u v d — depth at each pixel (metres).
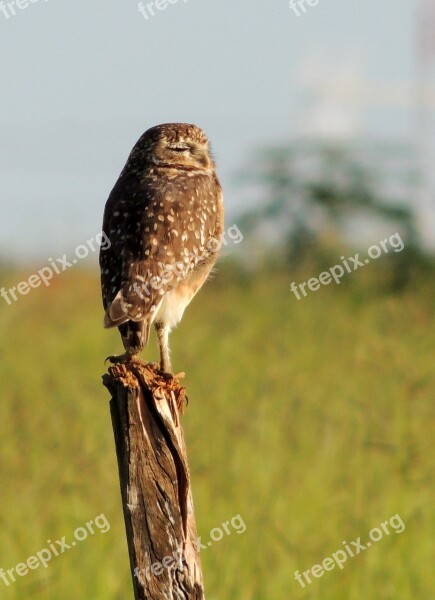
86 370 18.02
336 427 14.70
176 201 10.12
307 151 26.97
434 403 15.26
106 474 13.32
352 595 11.06
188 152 10.65
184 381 16.73
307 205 26.20
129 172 10.60
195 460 13.72
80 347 19.38
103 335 20.11
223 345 18.50
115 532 12.16
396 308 21.08
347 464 13.59
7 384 16.98
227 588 10.95
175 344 18.59
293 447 14.25
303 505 12.63
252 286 24.05
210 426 14.64
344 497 12.69
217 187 10.70
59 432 14.64
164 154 10.55
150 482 7.62
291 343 18.75
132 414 7.64
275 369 16.78
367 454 13.70
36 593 11.09
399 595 11.11
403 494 12.84
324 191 26.12
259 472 13.22
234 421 14.73
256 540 11.80
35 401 16.05
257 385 16.27
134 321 9.12
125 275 9.58
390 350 17.55
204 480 13.12
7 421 15.05
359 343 18.33
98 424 14.83
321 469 13.45
